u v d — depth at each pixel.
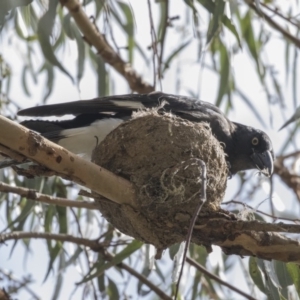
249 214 9.22
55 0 9.89
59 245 11.13
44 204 11.36
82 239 10.41
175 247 9.50
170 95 10.99
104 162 8.73
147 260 10.83
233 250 8.32
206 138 8.70
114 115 10.53
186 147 8.54
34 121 10.11
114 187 8.00
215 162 8.63
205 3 10.48
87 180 7.77
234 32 10.23
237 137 11.86
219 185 8.55
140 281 10.91
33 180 11.14
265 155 11.84
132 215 8.23
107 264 10.20
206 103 11.37
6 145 7.26
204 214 8.20
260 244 8.21
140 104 10.64
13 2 8.45
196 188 8.26
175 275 9.13
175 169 8.31
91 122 10.39
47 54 10.77
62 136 10.07
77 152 10.24
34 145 7.31
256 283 9.89
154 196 8.21
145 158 8.48
